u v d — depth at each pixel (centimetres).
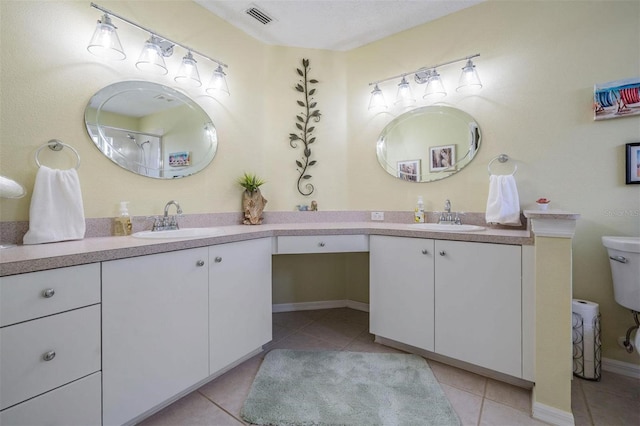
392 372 162
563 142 178
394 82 239
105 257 107
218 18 215
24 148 132
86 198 151
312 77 255
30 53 134
